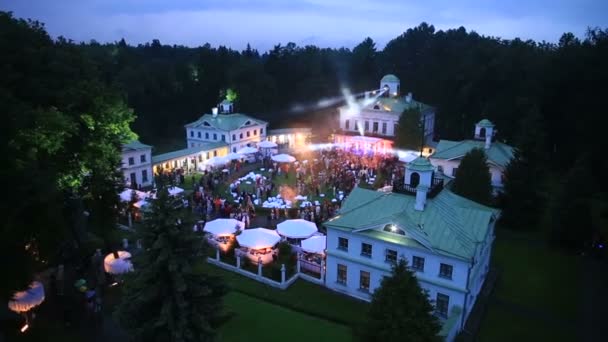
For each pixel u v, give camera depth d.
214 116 87.19
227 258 40.56
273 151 86.31
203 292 21.05
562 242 45.47
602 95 66.62
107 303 31.62
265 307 32.50
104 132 38.66
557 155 75.25
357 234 33.47
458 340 28.91
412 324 20.36
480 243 30.80
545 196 51.16
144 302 21.05
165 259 20.53
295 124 113.56
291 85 116.75
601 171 62.84
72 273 35.56
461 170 47.91
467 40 121.62
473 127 93.81
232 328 29.42
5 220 24.78
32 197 26.05
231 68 115.69
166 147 102.12
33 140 28.55
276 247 41.84
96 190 37.22
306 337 28.77
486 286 36.88
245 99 106.31
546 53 91.50
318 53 131.25
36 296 27.45
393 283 21.22
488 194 47.25
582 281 38.69
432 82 105.94
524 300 35.34
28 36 34.47
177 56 176.50
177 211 21.33
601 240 43.50
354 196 36.75
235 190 58.72
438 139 101.31
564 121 74.81
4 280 25.31
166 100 110.06
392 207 34.09
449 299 30.52
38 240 28.17
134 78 103.81
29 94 32.19
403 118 78.88
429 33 140.75
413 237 31.12
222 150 82.38
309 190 59.81
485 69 90.50
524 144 50.59
